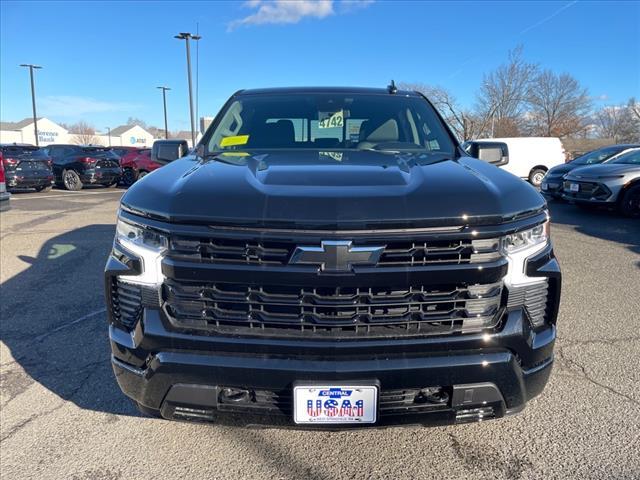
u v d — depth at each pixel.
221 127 3.36
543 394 3.06
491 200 2.05
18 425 2.80
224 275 1.97
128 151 22.16
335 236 1.93
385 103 3.55
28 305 4.75
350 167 2.39
